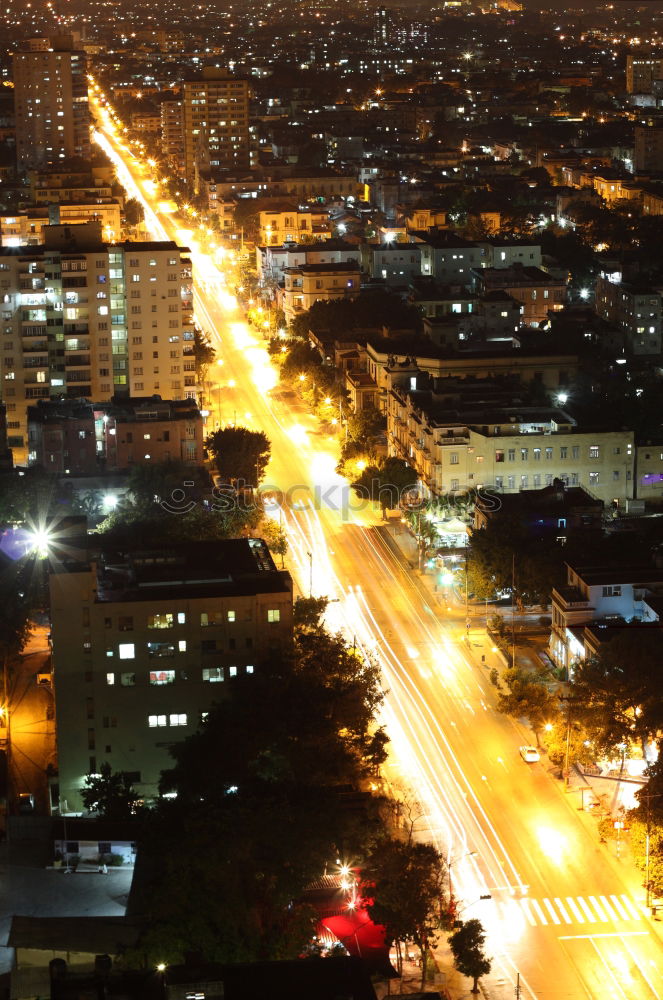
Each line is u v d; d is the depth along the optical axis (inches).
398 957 6958.7
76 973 5767.7
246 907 6545.3
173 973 5452.8
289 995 5339.6
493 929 7357.3
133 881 7091.5
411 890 6835.6
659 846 7598.4
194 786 7711.6
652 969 7052.2
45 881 7332.7
